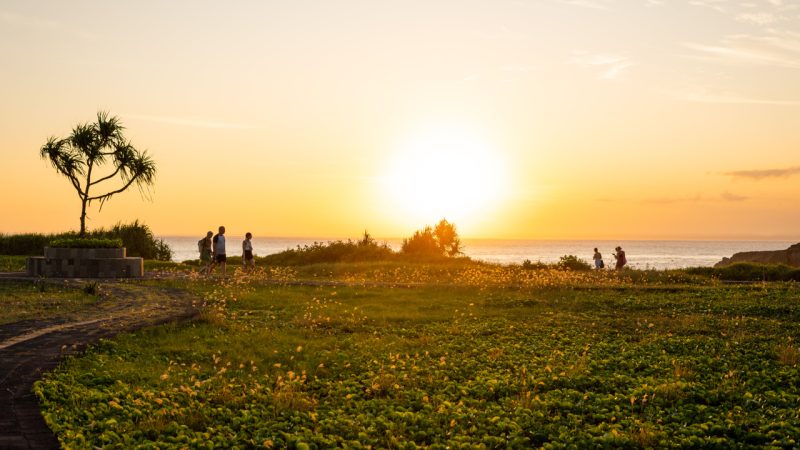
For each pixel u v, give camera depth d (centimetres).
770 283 3309
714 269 4053
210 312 2023
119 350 1497
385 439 945
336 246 5081
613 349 1681
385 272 3841
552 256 15962
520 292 2884
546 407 1135
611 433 970
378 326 2000
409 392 1219
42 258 3206
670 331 1970
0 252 4653
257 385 1202
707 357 1567
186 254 15175
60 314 1945
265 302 2442
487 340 1794
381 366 1421
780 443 969
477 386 1265
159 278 3186
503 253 19100
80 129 3534
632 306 2480
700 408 1138
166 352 1532
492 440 953
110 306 2141
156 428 938
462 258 4941
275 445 902
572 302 2575
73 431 870
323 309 2283
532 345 1714
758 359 1566
